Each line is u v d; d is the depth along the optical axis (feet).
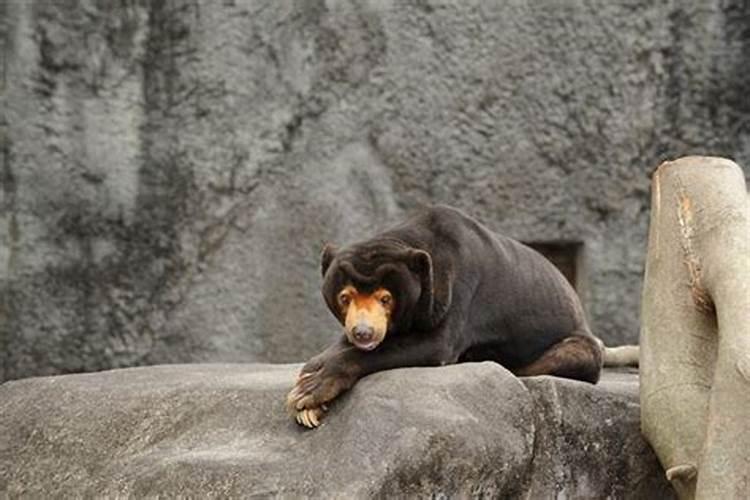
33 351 46.62
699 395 29.50
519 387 29.91
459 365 29.96
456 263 31.19
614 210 47.78
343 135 47.32
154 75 47.06
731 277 29.01
